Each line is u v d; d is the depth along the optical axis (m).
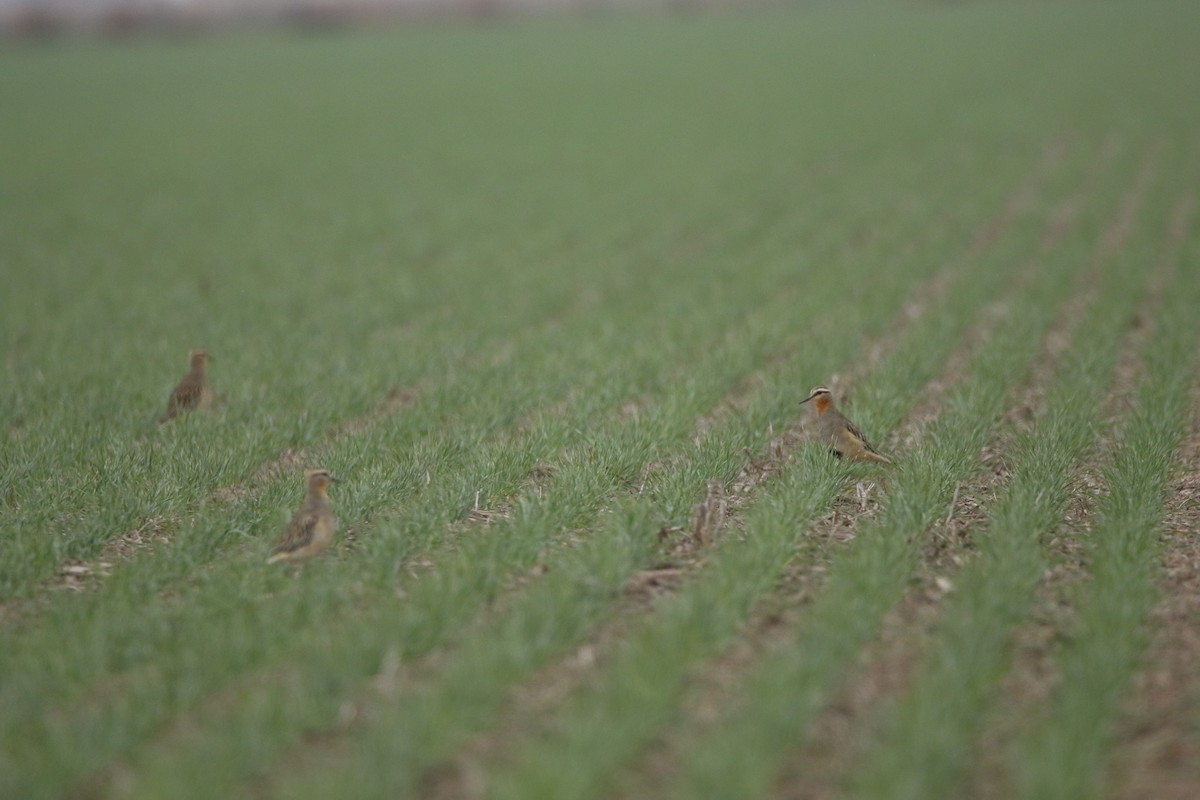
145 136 90.94
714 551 18.53
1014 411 26.36
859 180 65.19
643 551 18.05
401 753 12.48
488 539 18.23
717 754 12.47
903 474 21.03
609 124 93.31
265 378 29.05
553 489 20.33
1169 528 19.64
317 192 65.88
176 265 45.62
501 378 28.66
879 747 12.84
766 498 20.09
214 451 22.73
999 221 52.50
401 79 132.75
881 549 17.61
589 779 12.05
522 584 17.36
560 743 12.88
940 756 12.45
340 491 20.53
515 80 128.50
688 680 14.50
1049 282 38.34
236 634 15.12
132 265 45.59
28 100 117.25
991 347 30.50
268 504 20.12
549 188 65.94
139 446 23.25
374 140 87.81
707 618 15.37
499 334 34.44
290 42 193.88
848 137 82.00
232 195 64.88
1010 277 40.75
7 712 13.59
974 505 20.66
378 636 15.02
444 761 12.95
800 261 44.09
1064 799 11.86
